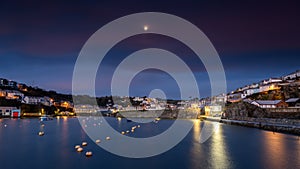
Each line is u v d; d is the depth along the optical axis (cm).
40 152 3406
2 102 13950
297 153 3216
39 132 5956
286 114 7525
